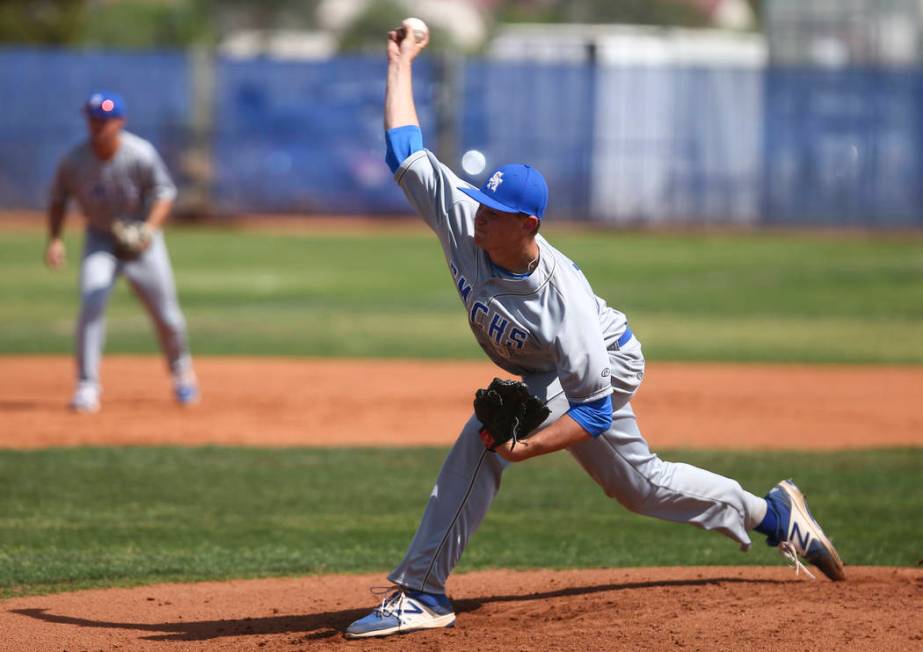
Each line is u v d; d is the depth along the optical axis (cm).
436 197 1697
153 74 10600
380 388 4162
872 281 7494
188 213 10669
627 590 1944
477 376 4431
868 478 2962
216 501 2702
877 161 10781
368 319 5897
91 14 18462
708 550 2362
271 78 10706
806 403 3975
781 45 12006
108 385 4128
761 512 1884
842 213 10819
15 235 9444
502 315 1611
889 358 4916
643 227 10825
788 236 10481
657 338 5388
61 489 2766
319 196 10875
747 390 4197
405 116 1766
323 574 2173
